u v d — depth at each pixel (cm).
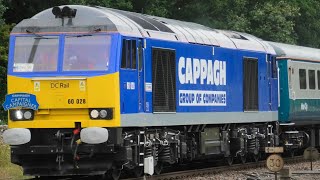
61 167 2047
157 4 4831
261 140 2989
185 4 5144
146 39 2162
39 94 2025
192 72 2439
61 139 2008
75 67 2019
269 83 3030
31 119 2030
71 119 2002
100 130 1942
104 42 2017
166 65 2280
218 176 2405
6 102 2044
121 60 2023
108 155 2028
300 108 3316
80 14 2055
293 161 3159
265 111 2975
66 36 2044
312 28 6116
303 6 5856
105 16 2041
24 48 2062
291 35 5522
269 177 2334
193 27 2602
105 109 1981
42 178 2244
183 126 2436
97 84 1992
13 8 4559
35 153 2017
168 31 2338
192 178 2323
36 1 4516
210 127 2619
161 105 2242
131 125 2061
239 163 2995
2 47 4134
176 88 2333
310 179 2311
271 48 3088
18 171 2442
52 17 2077
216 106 2589
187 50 2411
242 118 2773
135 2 4719
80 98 1997
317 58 3562
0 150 2588
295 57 3300
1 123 3903
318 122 3534
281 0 5419
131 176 2338
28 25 2075
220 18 5200
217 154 2653
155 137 2250
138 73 2114
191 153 2502
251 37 3034
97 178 2244
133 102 2080
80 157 2017
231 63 2712
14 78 2048
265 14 5206
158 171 2352
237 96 2745
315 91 3484
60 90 2012
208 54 2548
